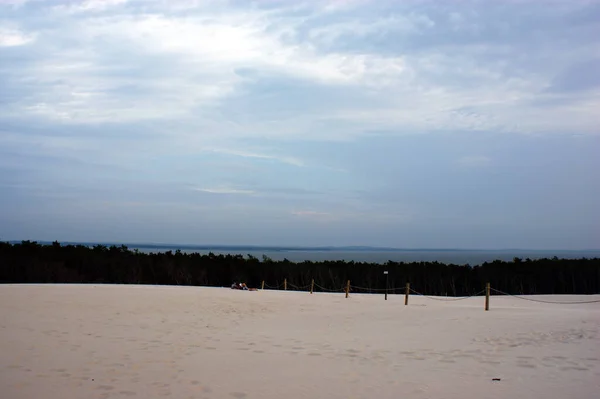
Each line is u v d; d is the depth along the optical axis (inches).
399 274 2524.6
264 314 710.5
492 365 370.6
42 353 384.2
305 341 481.1
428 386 313.1
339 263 2815.0
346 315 713.0
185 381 318.7
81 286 1068.5
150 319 602.5
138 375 330.6
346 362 383.6
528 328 542.9
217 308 746.2
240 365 368.8
